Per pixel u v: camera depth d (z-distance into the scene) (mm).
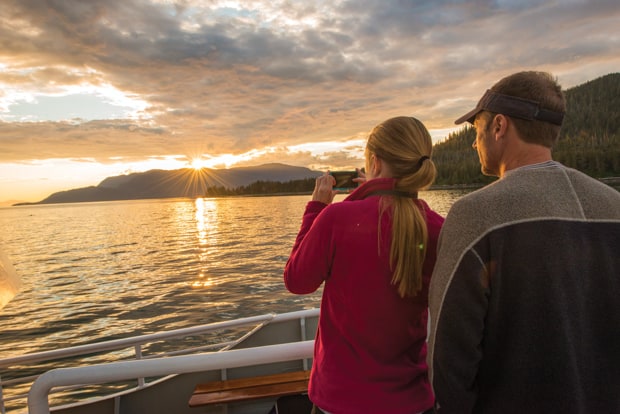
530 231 1016
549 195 1055
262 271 26469
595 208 1055
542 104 1128
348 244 1262
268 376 3205
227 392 2969
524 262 1009
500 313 1044
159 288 22828
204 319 16281
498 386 1081
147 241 53031
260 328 3711
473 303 1045
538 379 1021
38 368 11852
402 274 1235
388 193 1301
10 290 1909
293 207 144125
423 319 1380
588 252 1020
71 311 18750
